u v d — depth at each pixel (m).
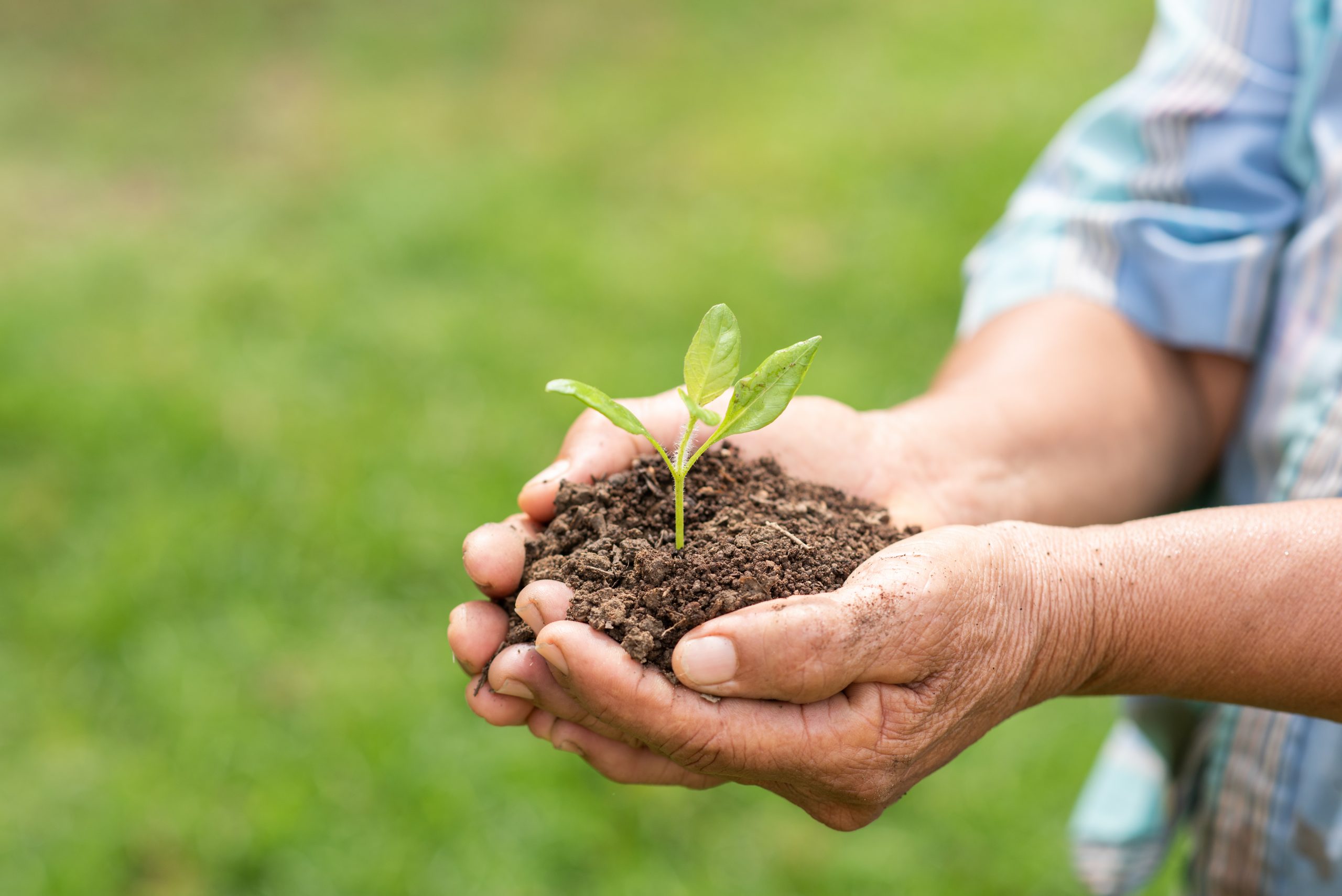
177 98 5.90
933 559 1.19
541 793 2.62
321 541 3.23
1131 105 1.78
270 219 4.85
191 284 4.35
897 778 1.25
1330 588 1.19
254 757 2.69
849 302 4.25
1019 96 5.61
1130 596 1.25
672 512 1.41
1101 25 6.36
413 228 4.66
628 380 3.86
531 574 1.32
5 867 2.46
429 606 3.11
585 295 4.30
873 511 1.48
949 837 2.61
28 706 2.81
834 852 2.58
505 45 6.46
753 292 4.31
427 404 3.76
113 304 4.23
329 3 6.90
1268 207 1.64
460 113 5.74
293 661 2.95
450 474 3.47
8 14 6.64
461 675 2.91
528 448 3.59
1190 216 1.66
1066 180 1.87
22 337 3.97
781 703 1.19
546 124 5.61
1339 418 1.45
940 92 5.71
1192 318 1.63
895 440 1.56
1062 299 1.71
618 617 1.19
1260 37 1.67
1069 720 2.85
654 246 4.63
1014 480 1.58
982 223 4.66
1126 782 1.91
